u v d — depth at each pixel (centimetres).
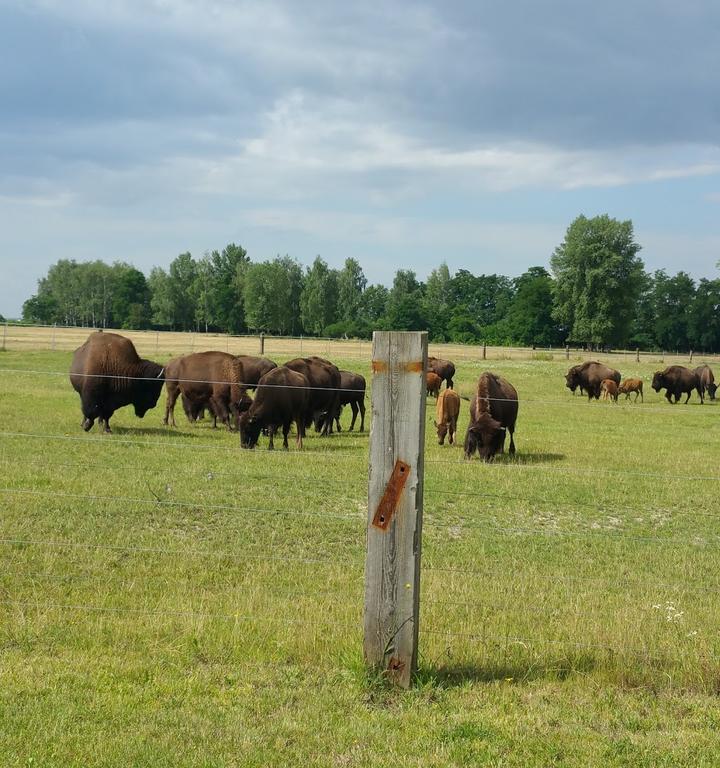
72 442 1574
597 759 434
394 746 439
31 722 449
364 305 12069
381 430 500
